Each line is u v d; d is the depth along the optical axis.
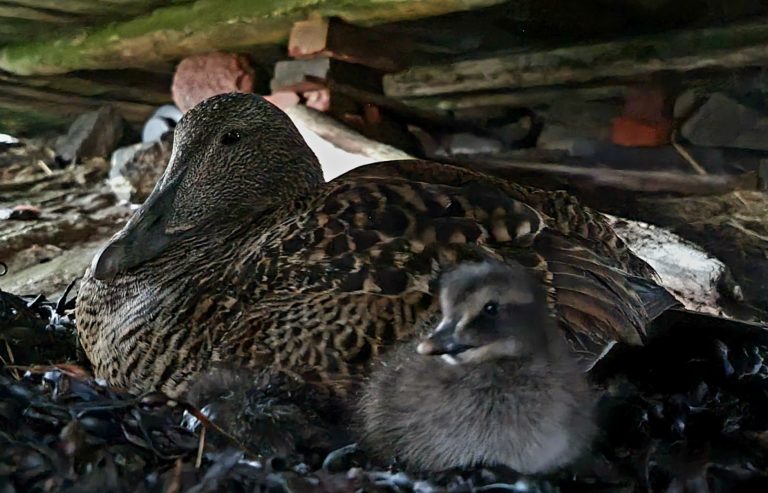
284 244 0.76
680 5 1.29
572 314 0.75
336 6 1.34
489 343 0.70
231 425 0.71
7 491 0.64
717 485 0.69
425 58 1.52
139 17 1.58
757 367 0.81
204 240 0.81
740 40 1.21
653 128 1.33
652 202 1.30
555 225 0.81
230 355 0.75
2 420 0.66
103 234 1.47
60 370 0.75
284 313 0.74
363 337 0.73
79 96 1.91
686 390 0.79
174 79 1.65
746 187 1.26
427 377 0.71
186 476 0.65
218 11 1.46
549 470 0.70
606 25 1.35
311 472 0.67
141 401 0.70
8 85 1.85
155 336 0.77
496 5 1.30
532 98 1.46
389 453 0.71
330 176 1.39
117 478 0.65
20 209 1.55
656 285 0.81
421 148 1.56
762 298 1.16
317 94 1.44
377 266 0.74
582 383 0.74
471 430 0.70
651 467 0.70
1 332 0.85
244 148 0.85
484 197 0.78
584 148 1.42
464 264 0.72
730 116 1.27
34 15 1.59
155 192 0.84
